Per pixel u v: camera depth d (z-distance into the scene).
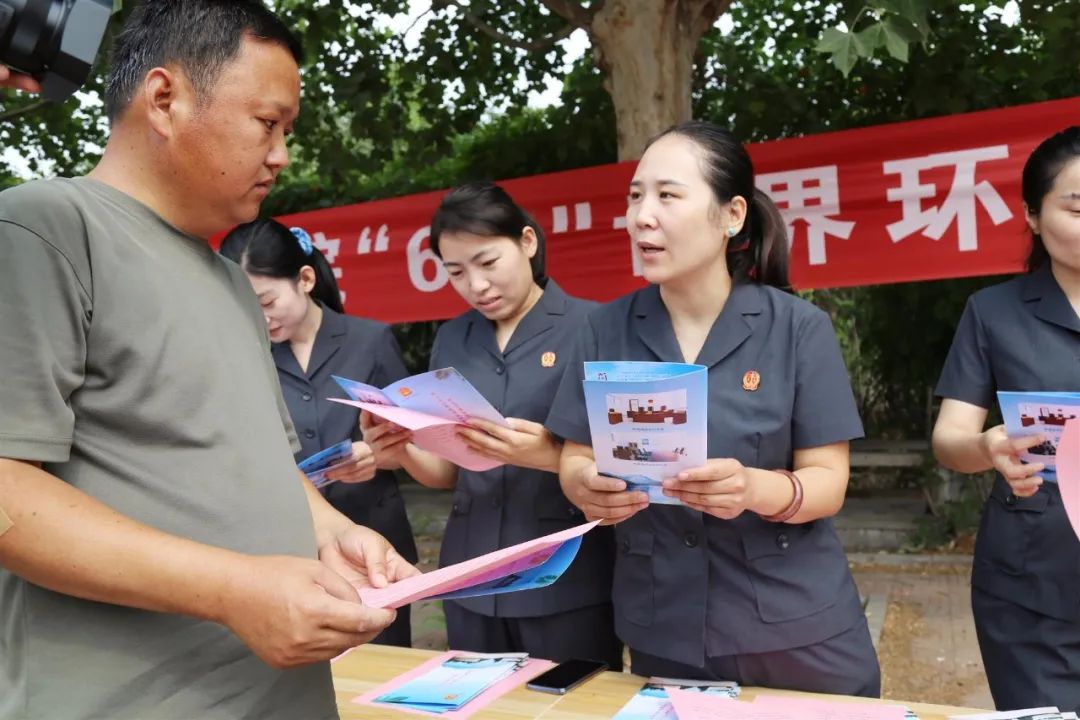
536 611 2.33
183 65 1.13
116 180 1.19
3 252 1.01
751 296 1.87
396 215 5.30
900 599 5.18
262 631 0.98
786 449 1.81
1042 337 2.09
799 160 4.37
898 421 7.87
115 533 0.98
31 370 1.00
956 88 5.29
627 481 1.62
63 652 1.04
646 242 1.79
